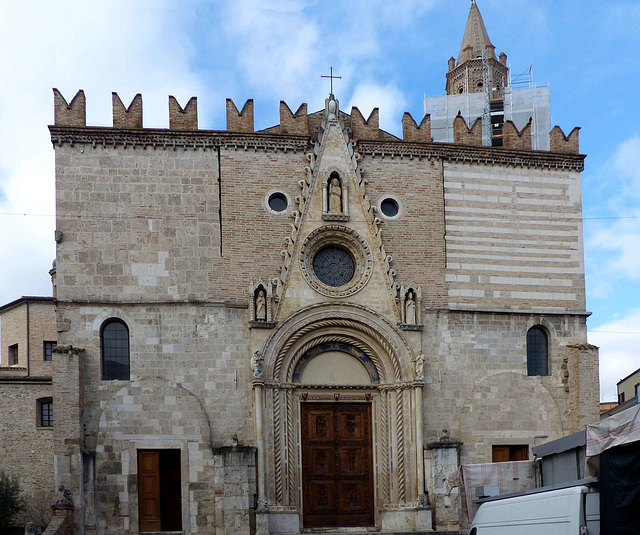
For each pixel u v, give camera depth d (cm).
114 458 4100
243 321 4341
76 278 4238
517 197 4784
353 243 4519
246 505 4003
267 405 4259
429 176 4688
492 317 4616
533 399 4578
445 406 4459
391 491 4331
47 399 5516
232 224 4419
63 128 4334
